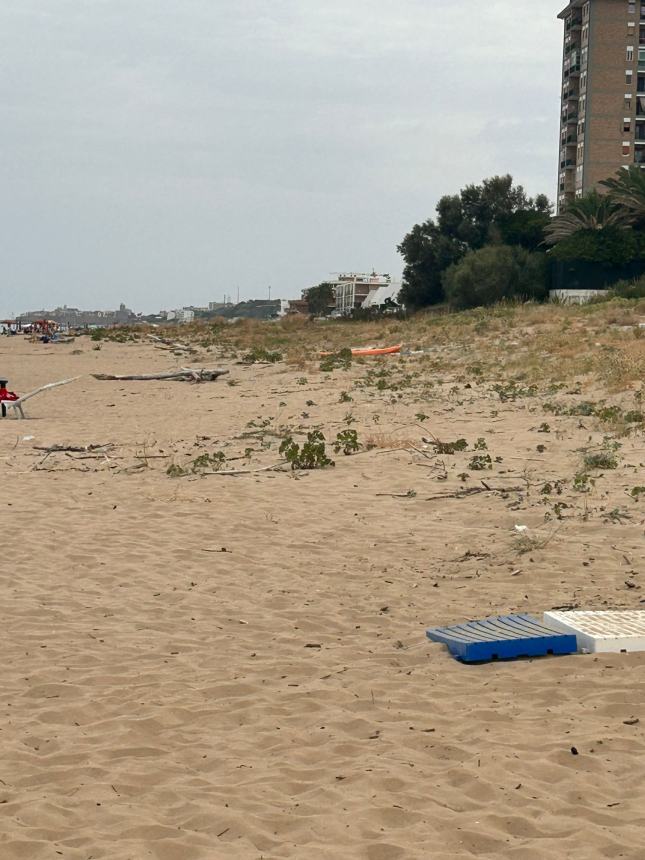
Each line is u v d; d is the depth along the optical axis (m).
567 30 102.44
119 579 9.84
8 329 73.94
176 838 4.72
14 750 5.86
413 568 9.98
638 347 28.28
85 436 21.08
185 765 5.64
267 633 8.13
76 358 46.06
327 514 12.51
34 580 9.87
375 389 26.56
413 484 14.03
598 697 6.39
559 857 4.45
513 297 62.88
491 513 12.02
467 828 4.74
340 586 9.45
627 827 4.73
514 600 8.75
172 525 12.08
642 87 96.19
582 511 11.88
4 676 7.21
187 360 42.78
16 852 4.61
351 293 150.00
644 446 16.02
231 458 17.11
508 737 5.81
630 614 7.95
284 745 5.86
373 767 5.45
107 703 6.61
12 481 15.40
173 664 7.39
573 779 5.25
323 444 16.31
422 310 70.44
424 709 6.36
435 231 79.12
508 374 27.11
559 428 18.28
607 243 63.81
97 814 5.02
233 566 10.25
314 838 4.71
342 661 7.37
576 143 100.31
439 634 7.66
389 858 4.51
